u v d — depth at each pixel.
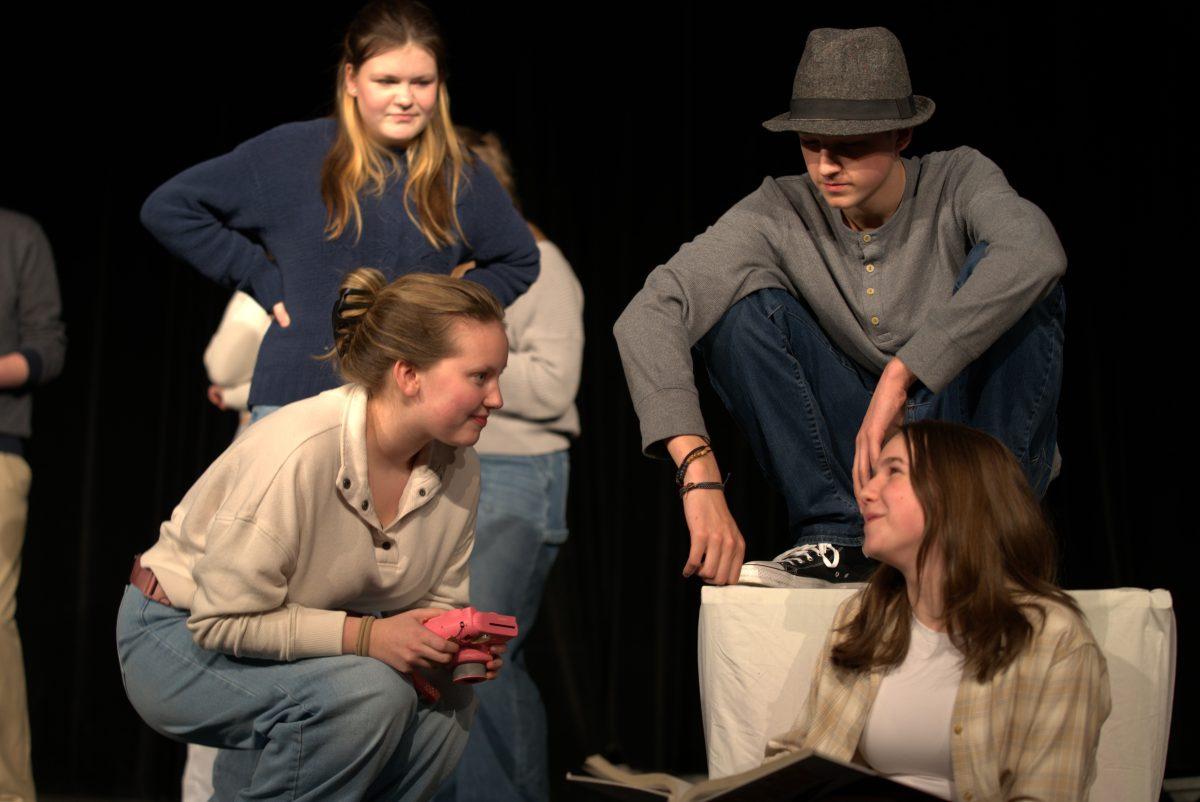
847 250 2.39
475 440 2.13
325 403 2.12
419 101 2.81
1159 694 2.02
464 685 2.27
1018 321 2.19
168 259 5.27
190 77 5.24
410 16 2.82
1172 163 4.43
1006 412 2.23
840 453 2.41
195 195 2.81
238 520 2.04
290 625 2.07
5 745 3.44
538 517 3.46
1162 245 4.44
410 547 2.20
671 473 4.93
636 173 4.96
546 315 3.50
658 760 4.84
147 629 2.19
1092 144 4.48
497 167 3.50
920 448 1.92
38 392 5.26
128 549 5.22
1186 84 4.42
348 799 2.12
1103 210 4.48
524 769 3.45
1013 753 1.82
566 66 5.04
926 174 2.39
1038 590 1.86
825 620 2.10
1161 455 4.44
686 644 4.91
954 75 4.57
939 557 1.88
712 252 2.39
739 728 2.11
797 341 2.39
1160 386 4.44
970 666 1.84
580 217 5.02
